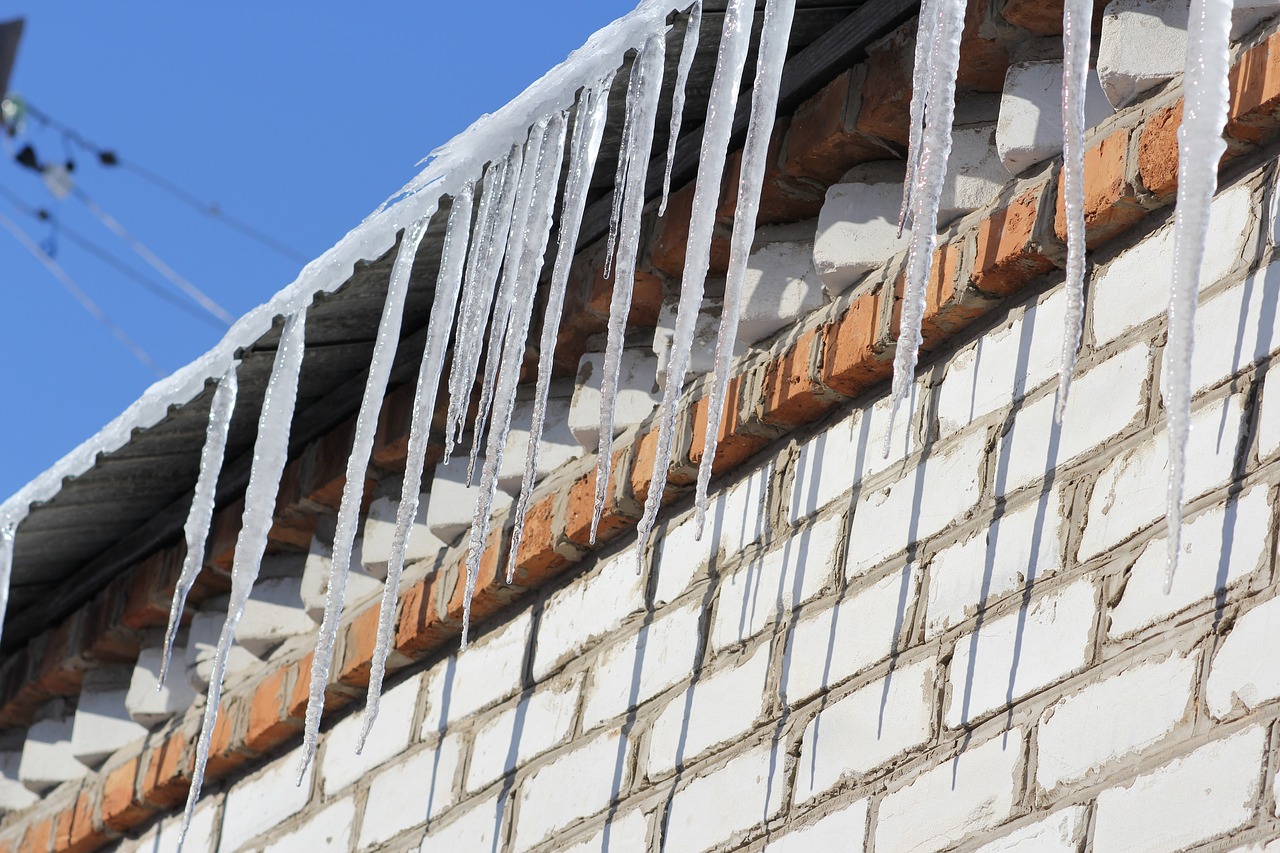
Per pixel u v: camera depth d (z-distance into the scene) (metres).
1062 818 3.64
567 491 5.38
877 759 4.14
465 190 4.96
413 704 5.90
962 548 4.14
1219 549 3.56
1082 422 3.98
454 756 5.60
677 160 5.18
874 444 4.53
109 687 7.43
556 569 5.47
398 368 6.01
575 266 5.50
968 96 4.63
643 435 5.19
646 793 4.78
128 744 7.29
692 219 4.26
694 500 5.04
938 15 3.92
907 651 4.18
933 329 4.43
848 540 4.48
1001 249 4.25
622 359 5.38
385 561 6.06
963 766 3.91
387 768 5.89
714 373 4.57
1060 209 4.13
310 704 5.00
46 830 7.52
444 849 5.44
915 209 3.91
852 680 4.29
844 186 4.77
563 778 5.10
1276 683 3.35
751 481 4.87
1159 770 3.49
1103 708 3.66
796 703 4.43
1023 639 3.90
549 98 4.73
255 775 6.55
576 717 5.16
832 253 4.71
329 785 6.12
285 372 5.35
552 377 5.66
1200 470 3.67
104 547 7.29
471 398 5.82
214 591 6.88
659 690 4.89
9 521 6.61
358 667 6.00
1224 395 3.69
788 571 4.62
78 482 6.52
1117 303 4.02
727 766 4.55
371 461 6.08
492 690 5.56
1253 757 3.34
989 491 4.14
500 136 4.84
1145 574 3.69
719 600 4.81
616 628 5.15
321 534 6.43
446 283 4.93
